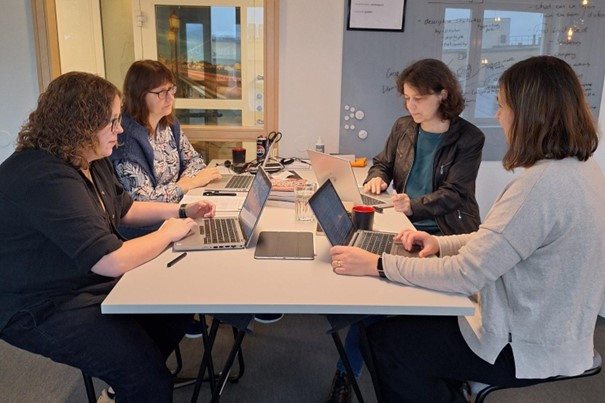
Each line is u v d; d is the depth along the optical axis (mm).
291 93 3328
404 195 2205
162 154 2594
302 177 2695
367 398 2021
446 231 2260
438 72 2266
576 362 1302
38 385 2088
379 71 3268
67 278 1426
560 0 3174
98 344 1378
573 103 1246
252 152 3473
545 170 1244
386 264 1390
